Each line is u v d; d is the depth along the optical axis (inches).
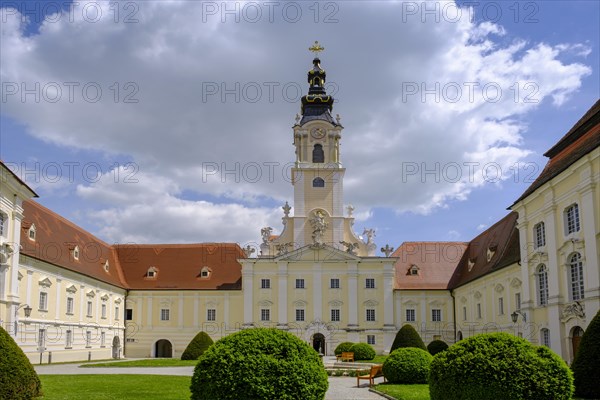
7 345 822.5
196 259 3041.3
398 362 1299.2
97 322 2504.9
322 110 3161.9
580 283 1406.3
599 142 1245.7
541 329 1610.5
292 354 723.4
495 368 733.9
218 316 2896.2
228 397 697.0
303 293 2874.0
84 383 1203.2
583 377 944.3
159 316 2898.6
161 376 1408.7
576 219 1424.7
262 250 2962.6
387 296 2866.6
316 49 3221.0
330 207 3011.8
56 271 2108.8
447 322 2869.1
